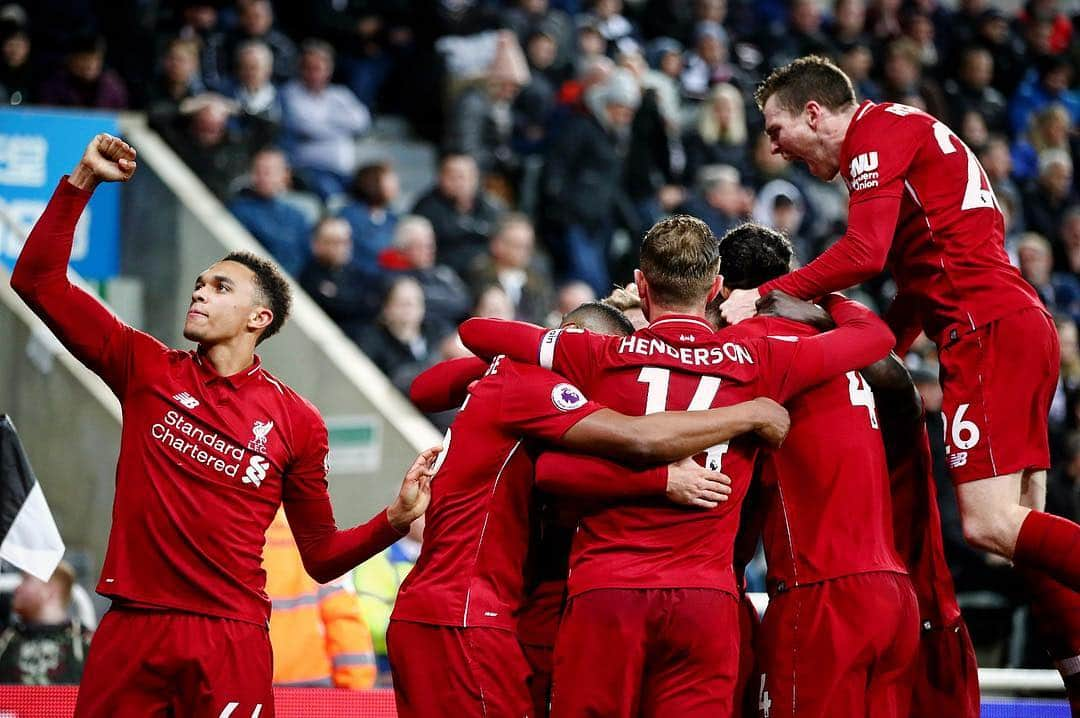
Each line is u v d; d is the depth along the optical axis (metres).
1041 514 7.75
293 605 9.73
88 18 18.00
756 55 22.62
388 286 16.12
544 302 17.28
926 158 7.91
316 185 18.47
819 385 7.39
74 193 7.20
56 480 14.02
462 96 19.73
